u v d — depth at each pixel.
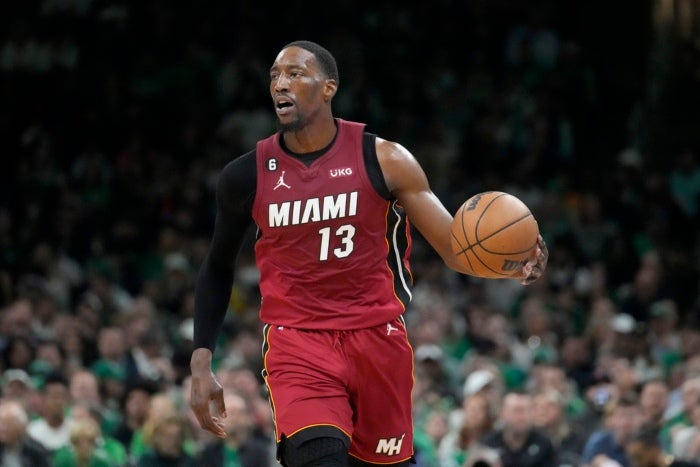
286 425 15.29
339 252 15.47
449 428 32.88
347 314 15.55
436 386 35.78
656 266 47.81
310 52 15.55
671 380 37.31
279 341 15.68
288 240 15.55
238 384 32.47
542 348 41.41
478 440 30.69
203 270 16.44
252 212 15.72
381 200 15.52
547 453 29.94
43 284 42.69
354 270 15.52
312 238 15.48
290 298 15.66
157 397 29.58
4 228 47.88
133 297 46.97
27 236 47.88
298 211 15.47
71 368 35.44
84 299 42.88
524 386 37.19
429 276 46.81
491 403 32.06
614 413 31.05
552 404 32.16
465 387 35.12
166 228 48.72
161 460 28.98
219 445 29.77
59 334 37.62
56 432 30.44
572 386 38.72
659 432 32.28
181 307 43.28
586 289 48.25
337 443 15.08
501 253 14.66
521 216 14.70
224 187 15.77
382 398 15.77
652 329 43.12
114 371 36.12
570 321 45.06
